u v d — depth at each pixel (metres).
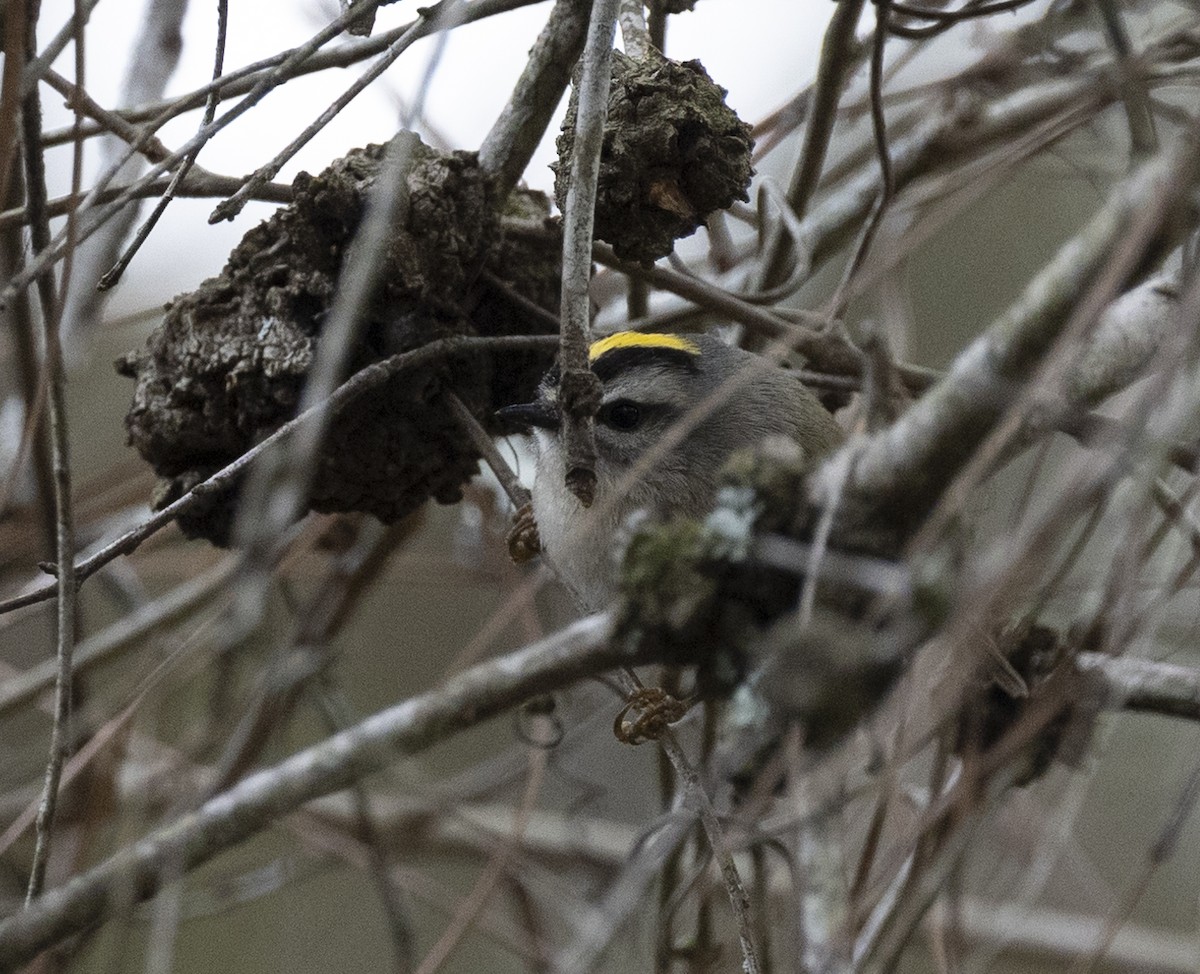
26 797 5.92
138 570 6.05
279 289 4.53
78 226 4.13
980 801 4.07
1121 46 4.38
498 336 4.91
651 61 4.33
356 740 3.84
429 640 7.34
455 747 7.37
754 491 3.42
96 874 3.59
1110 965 5.42
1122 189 3.07
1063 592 4.12
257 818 3.80
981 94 5.53
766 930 4.52
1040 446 4.11
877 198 5.57
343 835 6.25
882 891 4.05
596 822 6.24
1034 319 3.01
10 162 3.58
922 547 3.11
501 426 5.18
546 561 4.26
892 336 5.32
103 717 5.57
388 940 7.07
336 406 4.19
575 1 4.62
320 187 4.46
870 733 3.62
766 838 4.12
